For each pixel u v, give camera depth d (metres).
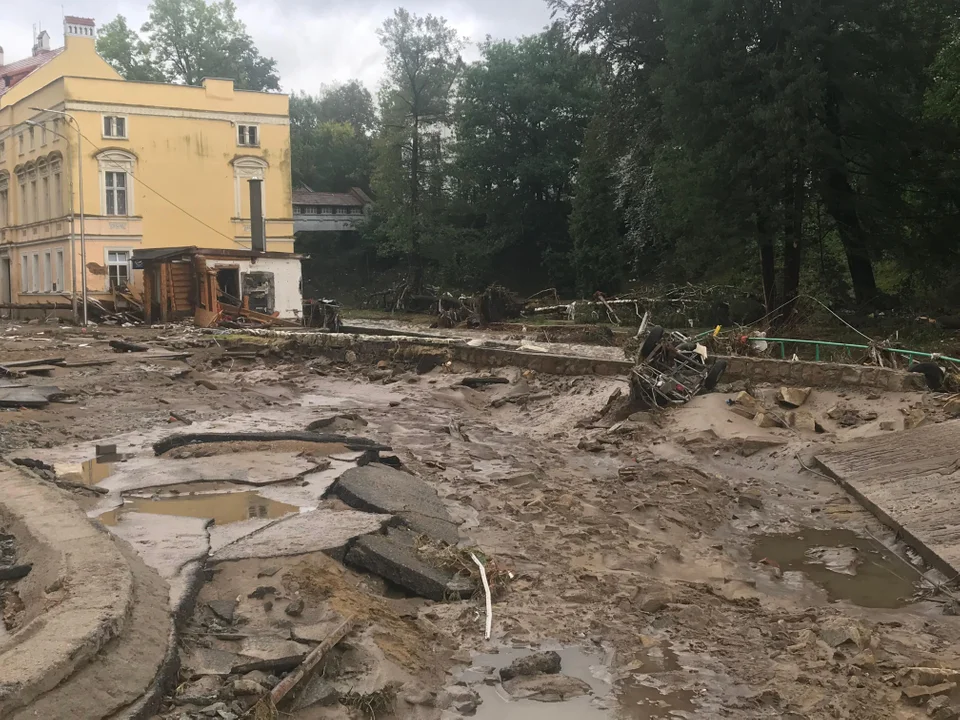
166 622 5.24
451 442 13.96
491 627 6.31
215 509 8.55
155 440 12.58
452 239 62.50
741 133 25.69
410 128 60.88
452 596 6.79
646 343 16.25
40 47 65.31
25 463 10.18
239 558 6.73
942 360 14.96
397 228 61.41
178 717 4.45
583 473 12.23
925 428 12.05
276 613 5.86
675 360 16.20
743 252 33.22
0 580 5.85
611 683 5.61
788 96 25.00
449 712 5.12
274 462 10.71
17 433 12.52
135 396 16.48
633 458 13.36
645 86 34.06
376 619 6.03
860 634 6.36
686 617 6.80
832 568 8.52
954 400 12.67
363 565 7.03
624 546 8.52
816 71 24.95
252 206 48.06
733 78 26.22
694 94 27.02
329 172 86.00
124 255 47.06
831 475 11.84
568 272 63.62
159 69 68.31
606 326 32.81
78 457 11.17
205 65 68.88
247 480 9.75
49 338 30.48
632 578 7.55
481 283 65.44
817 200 28.19
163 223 48.00
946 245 28.22
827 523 10.18
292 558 6.74
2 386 16.20
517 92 64.19
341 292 71.06
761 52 26.56
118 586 5.25
